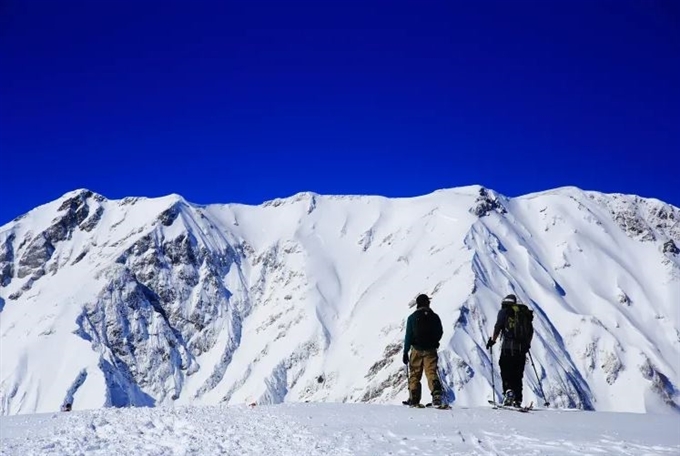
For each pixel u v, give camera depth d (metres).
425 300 18.80
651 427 14.62
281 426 14.23
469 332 194.62
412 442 12.26
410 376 18.73
